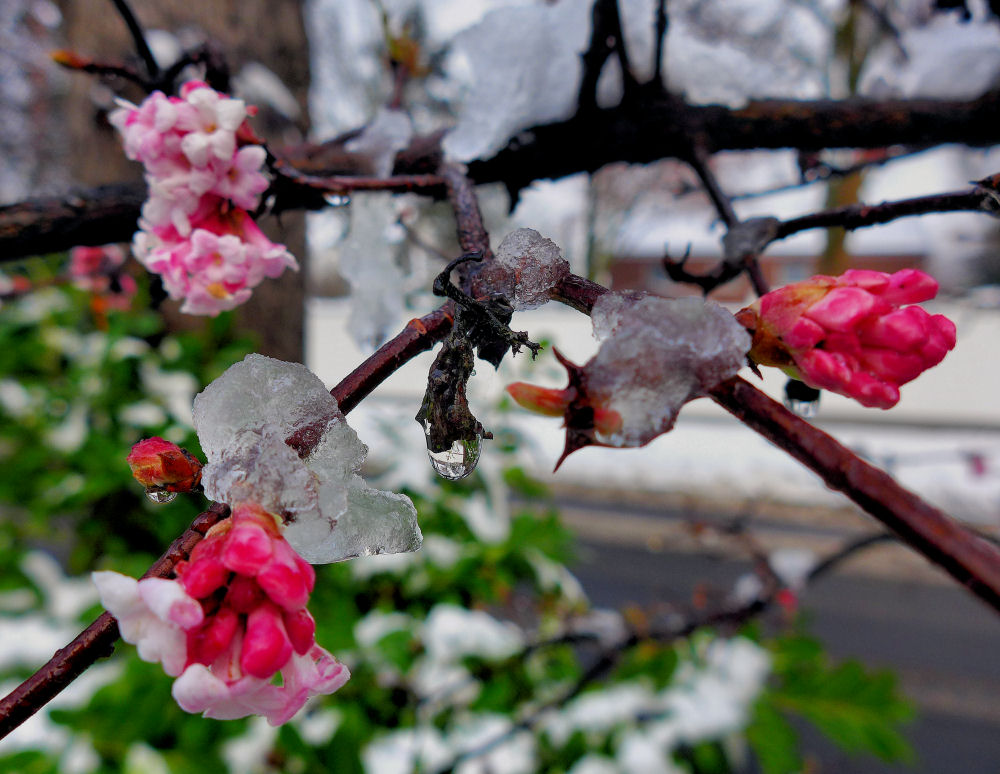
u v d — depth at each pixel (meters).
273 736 0.30
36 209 0.17
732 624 0.36
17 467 0.35
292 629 0.08
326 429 0.10
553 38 0.20
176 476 0.10
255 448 0.09
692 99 0.24
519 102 0.20
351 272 0.21
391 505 0.10
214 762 0.27
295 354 0.38
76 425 0.36
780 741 0.34
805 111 0.20
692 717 0.35
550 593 0.39
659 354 0.09
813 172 0.23
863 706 0.36
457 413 0.10
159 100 0.12
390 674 0.32
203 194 0.13
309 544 0.09
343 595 0.30
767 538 0.93
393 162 0.20
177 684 0.08
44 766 0.26
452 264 0.10
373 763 0.31
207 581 0.08
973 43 0.21
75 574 0.34
